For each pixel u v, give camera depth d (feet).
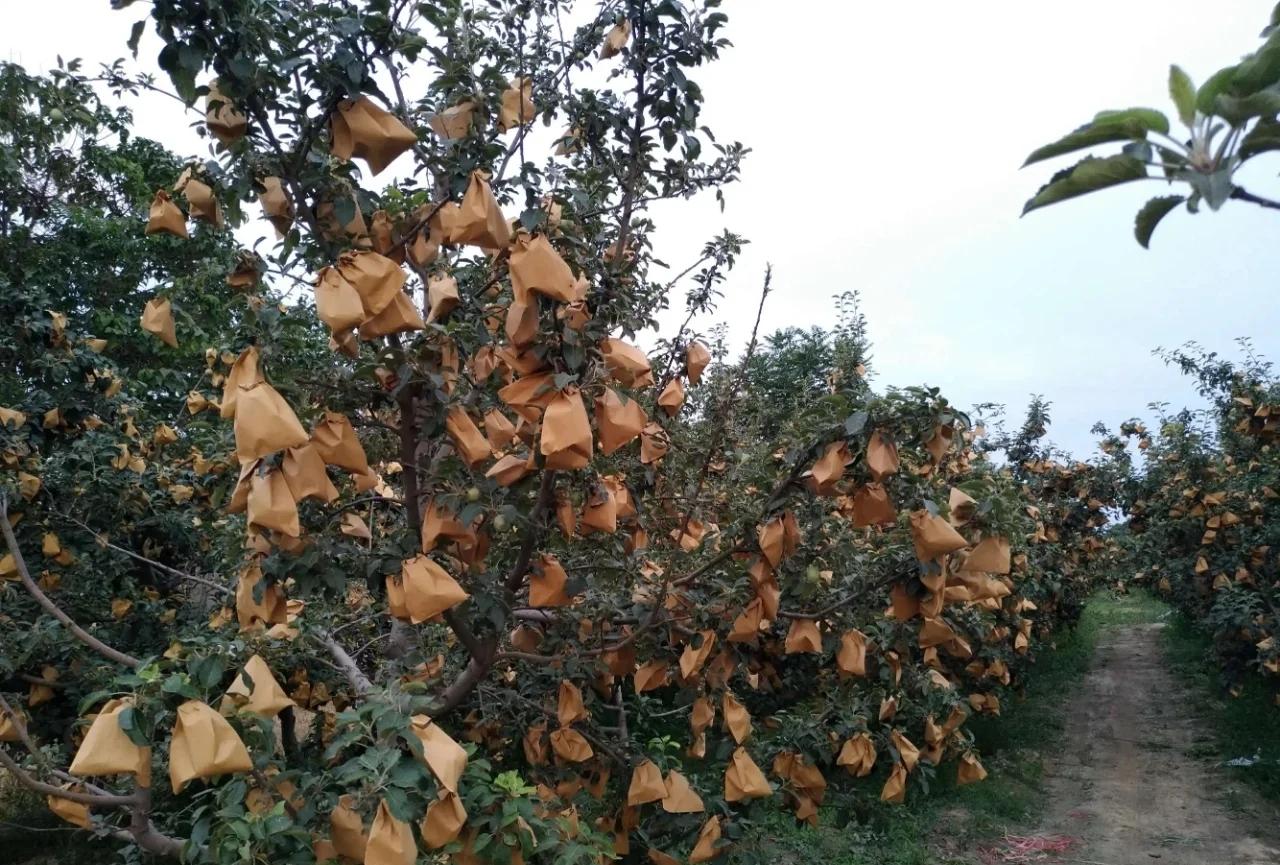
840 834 16.76
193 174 8.00
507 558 10.13
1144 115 3.03
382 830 5.82
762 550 8.68
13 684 14.46
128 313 28.53
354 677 10.44
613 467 10.23
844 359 18.95
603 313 7.83
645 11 9.48
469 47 9.46
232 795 6.44
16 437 13.15
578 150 11.10
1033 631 29.55
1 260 24.53
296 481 7.12
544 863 7.73
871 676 12.51
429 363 8.04
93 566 14.99
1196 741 25.20
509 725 12.82
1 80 14.17
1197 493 26.78
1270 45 2.77
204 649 6.55
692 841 10.03
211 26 6.87
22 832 16.26
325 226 7.89
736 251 12.47
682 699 10.21
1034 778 22.29
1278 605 24.08
